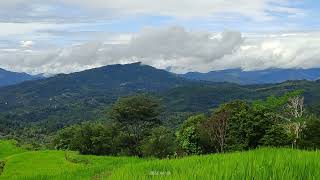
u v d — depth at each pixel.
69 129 118.19
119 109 87.94
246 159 10.77
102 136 89.00
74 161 52.84
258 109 61.06
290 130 63.62
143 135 88.19
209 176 7.32
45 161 52.81
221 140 63.06
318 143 62.44
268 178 6.80
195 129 66.00
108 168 26.55
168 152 73.75
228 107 66.31
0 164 49.91
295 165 7.95
